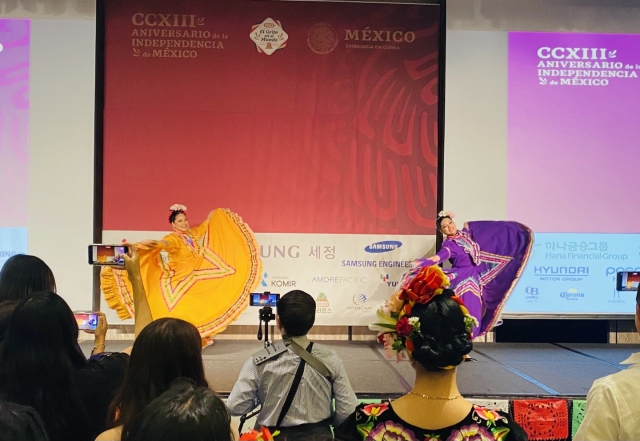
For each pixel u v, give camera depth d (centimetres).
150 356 139
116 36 469
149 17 470
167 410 95
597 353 450
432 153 481
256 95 476
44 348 148
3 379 147
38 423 125
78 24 468
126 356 182
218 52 474
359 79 480
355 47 479
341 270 480
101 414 162
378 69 480
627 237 482
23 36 464
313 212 480
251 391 215
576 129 482
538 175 481
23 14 464
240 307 443
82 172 468
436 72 481
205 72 473
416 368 124
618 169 483
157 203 470
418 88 481
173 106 472
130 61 470
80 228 468
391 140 481
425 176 481
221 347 448
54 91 466
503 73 481
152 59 471
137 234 470
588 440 125
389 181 481
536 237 480
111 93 470
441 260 424
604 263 481
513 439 119
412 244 482
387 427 119
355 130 480
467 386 339
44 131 465
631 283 362
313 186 479
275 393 213
